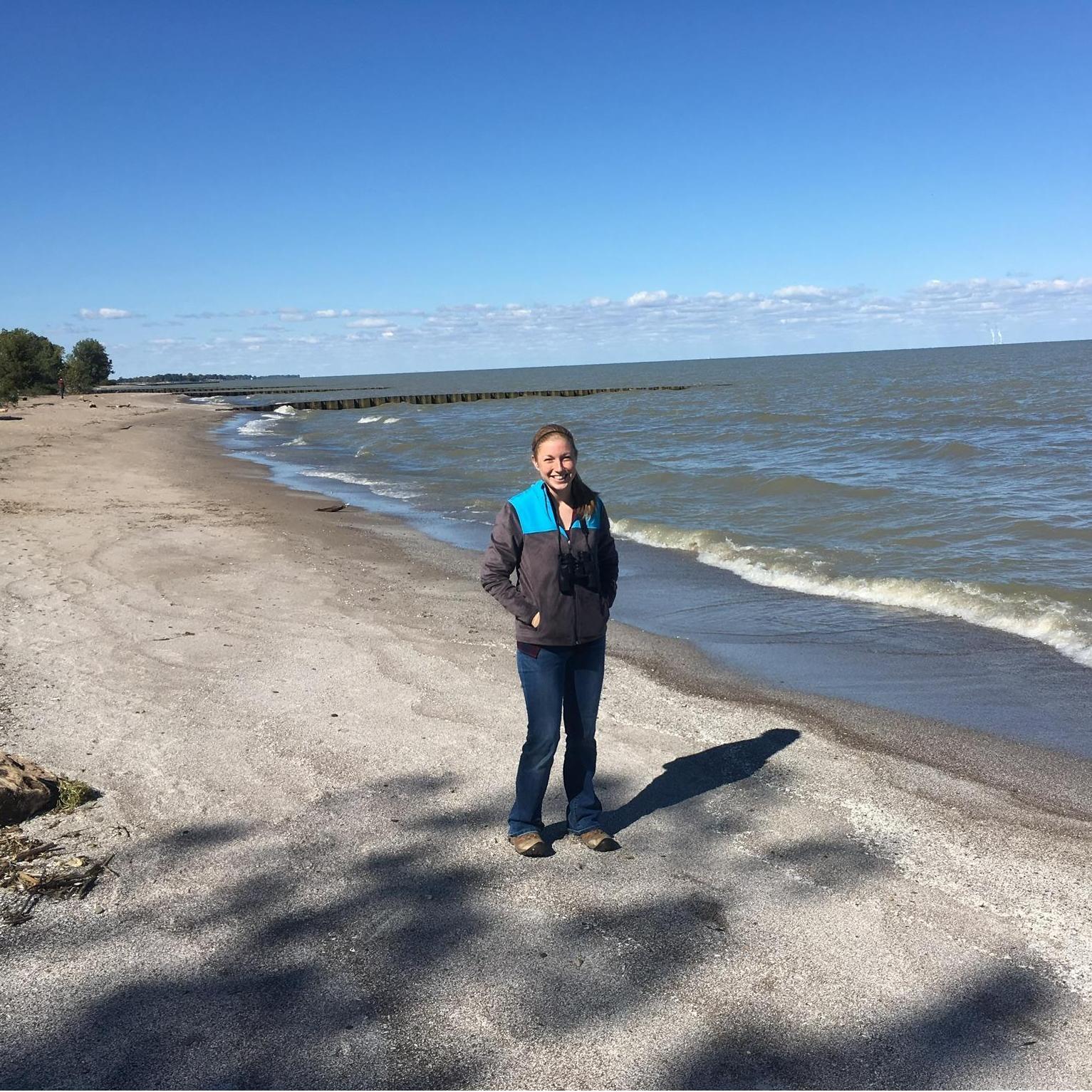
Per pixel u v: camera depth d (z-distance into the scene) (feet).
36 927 10.21
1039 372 227.81
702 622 26.45
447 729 16.55
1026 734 17.11
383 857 11.98
